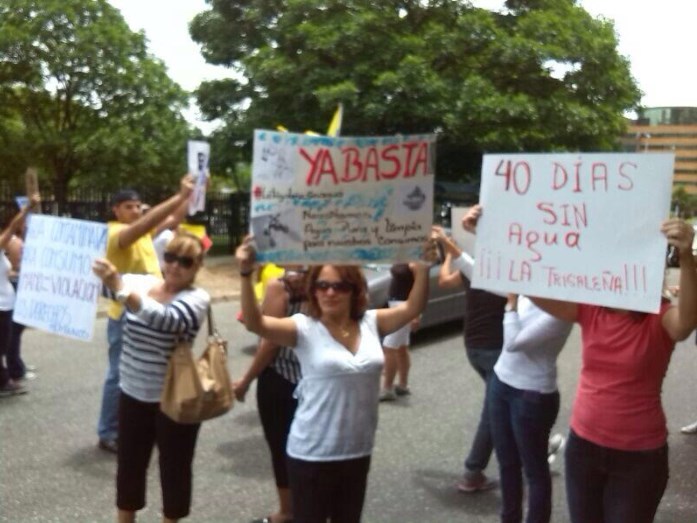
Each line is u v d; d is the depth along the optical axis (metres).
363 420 3.31
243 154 20.09
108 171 21.58
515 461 4.22
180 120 22.88
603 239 3.09
